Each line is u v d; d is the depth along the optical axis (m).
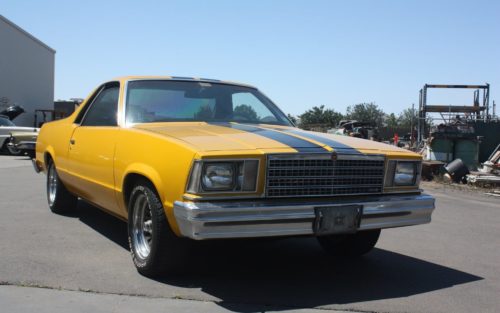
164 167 3.85
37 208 7.21
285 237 3.90
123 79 5.30
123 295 3.74
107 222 6.34
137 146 4.30
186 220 3.53
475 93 22.92
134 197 4.32
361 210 3.96
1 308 3.42
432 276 4.59
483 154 20.48
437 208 9.33
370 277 4.50
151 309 3.48
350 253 5.09
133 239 4.38
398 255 5.38
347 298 3.88
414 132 25.33
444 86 22.62
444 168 15.19
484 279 4.55
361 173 4.12
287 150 3.80
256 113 5.50
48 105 38.56
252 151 3.71
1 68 30.33
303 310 3.56
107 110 5.34
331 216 3.83
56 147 6.45
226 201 3.63
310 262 4.94
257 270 4.57
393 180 4.29
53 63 39.47
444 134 18.23
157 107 5.01
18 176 11.40
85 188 5.53
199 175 3.57
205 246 5.39
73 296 3.69
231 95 5.55
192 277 4.26
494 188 13.47
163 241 3.96
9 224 6.08
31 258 4.63
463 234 6.72
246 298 3.78
